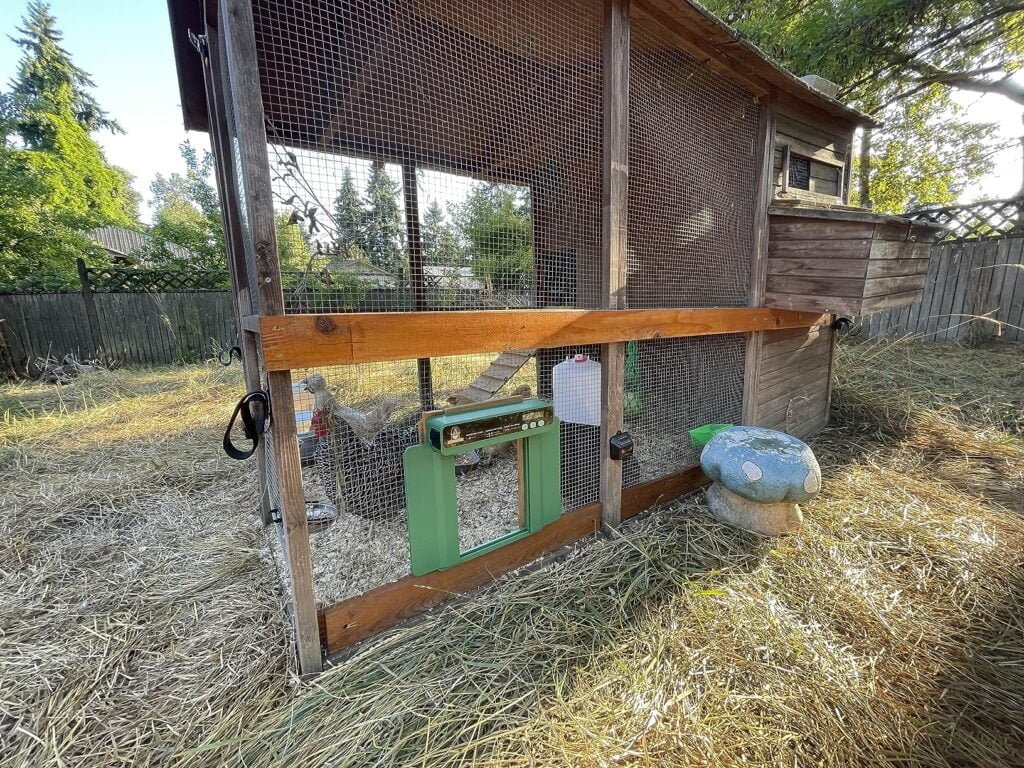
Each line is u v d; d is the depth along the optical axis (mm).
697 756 1259
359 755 1257
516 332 1834
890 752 1276
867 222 2398
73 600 1922
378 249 2230
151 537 2445
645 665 1552
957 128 8617
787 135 3199
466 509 2734
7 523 2523
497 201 2549
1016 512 2543
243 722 1365
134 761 1253
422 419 1772
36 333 6602
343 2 1740
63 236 9211
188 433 4133
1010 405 3955
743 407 3082
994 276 5254
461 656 1592
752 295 2900
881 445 3621
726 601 1858
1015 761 1250
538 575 2035
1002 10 5418
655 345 2834
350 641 1661
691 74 2463
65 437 4004
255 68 1266
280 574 2078
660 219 2504
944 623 1764
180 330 7473
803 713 1389
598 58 2109
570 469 2498
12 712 1389
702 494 2854
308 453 3088
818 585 1963
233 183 2146
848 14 5973
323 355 1418
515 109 2248
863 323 6262
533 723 1347
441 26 1949
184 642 1686
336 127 2283
